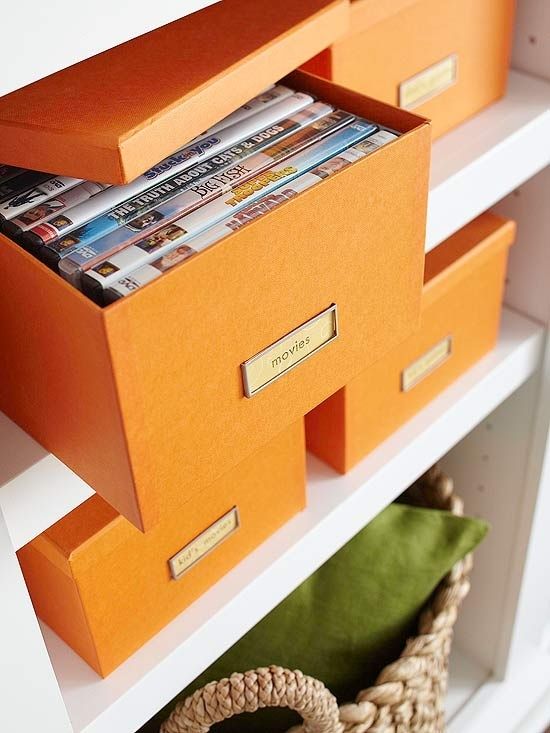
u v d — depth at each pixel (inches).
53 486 24.6
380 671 41.7
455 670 55.3
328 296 23.1
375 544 42.6
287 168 23.2
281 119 24.9
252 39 23.6
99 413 20.5
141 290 18.7
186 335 20.1
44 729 27.2
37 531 25.1
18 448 24.2
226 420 22.5
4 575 23.8
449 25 31.7
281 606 41.1
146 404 20.1
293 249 21.4
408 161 22.8
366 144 23.9
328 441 37.2
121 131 20.5
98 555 28.7
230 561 34.0
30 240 21.1
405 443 38.9
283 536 35.3
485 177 32.9
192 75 22.4
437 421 39.6
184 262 19.3
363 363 25.6
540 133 34.5
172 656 32.1
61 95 22.0
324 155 23.6
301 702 31.5
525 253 41.2
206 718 31.2
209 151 23.7
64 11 18.3
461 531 43.0
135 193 22.5
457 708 53.7
